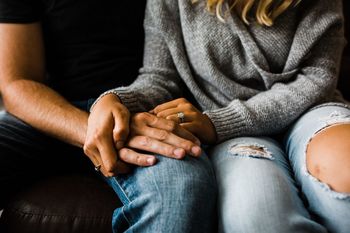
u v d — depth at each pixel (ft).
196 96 3.06
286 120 2.74
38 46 3.22
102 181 2.80
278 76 2.94
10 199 2.64
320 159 2.20
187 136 2.44
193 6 3.06
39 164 2.89
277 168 2.31
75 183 2.71
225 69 3.03
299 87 2.84
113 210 2.48
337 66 3.03
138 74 3.46
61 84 3.36
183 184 2.10
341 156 2.12
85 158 3.00
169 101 2.97
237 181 2.19
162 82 3.07
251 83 3.08
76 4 3.17
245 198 2.06
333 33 3.02
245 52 3.00
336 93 3.36
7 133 2.78
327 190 2.10
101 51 3.29
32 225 2.44
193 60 3.06
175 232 1.97
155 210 2.03
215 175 2.37
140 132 2.41
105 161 2.31
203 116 2.62
